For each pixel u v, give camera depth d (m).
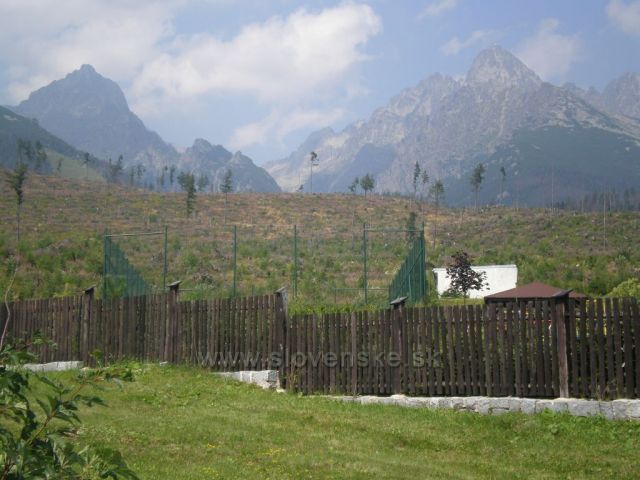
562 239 66.62
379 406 11.66
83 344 15.70
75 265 40.66
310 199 99.19
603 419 10.44
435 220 85.62
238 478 7.49
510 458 9.03
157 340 14.81
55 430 3.82
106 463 3.85
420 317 12.13
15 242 49.28
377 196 108.31
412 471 8.16
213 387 12.65
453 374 11.77
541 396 11.23
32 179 99.56
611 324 10.99
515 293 21.94
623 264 48.97
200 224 74.12
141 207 84.06
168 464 7.90
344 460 8.48
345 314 12.76
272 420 10.48
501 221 80.56
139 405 11.10
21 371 3.81
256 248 51.19
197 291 26.55
